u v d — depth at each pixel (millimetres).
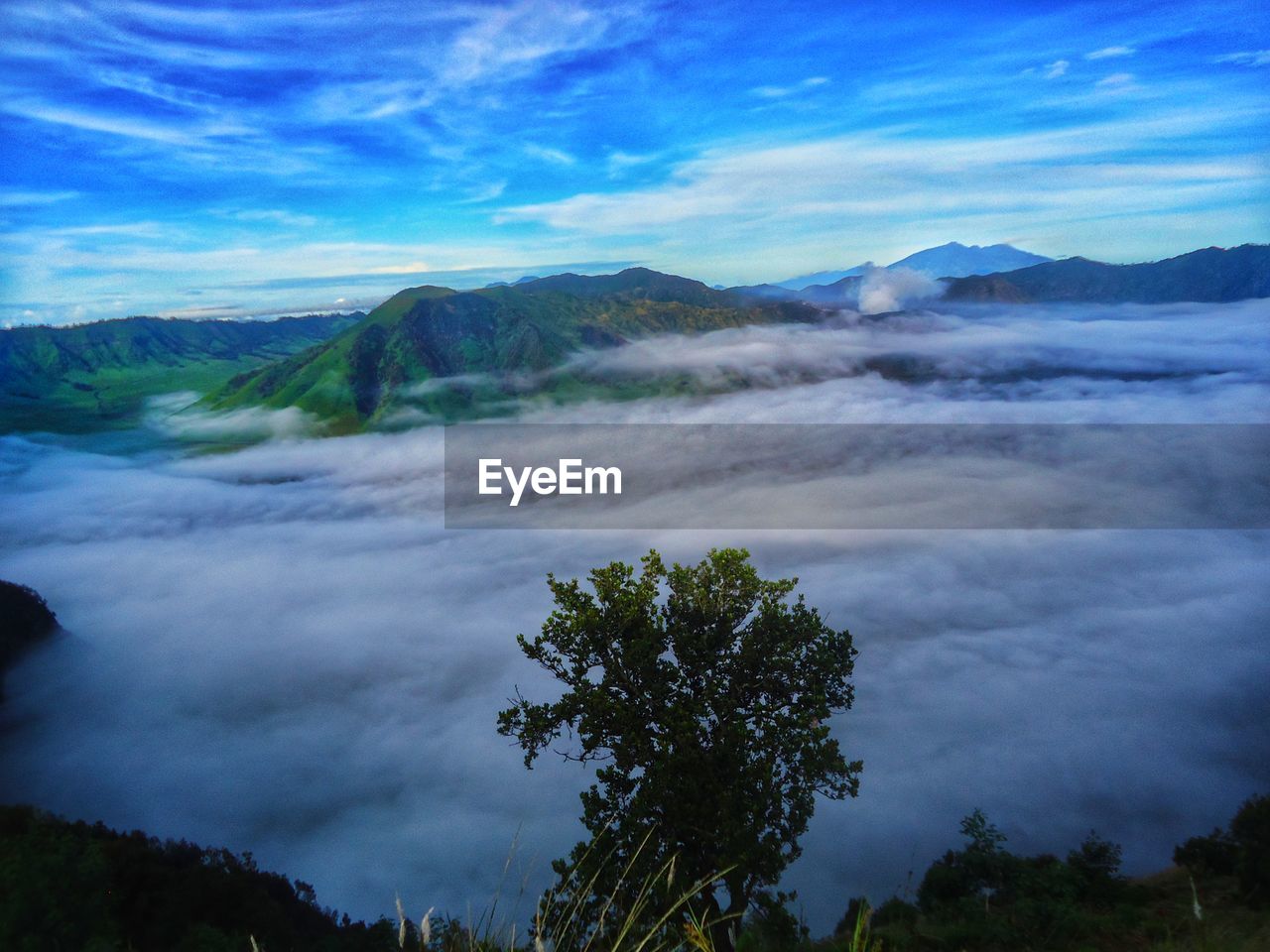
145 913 14734
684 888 10781
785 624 16203
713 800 13695
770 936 12125
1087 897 15883
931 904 17516
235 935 10000
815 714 14594
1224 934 5605
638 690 15906
